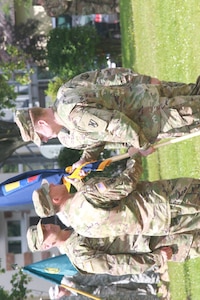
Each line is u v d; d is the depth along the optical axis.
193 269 17.05
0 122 22.59
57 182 12.41
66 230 11.27
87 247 10.91
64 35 33.69
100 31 39.84
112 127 9.66
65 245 11.15
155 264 11.09
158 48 23.50
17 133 22.55
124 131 9.66
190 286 17.30
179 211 10.69
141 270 11.02
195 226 10.91
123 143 10.82
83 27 34.28
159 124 10.28
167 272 19.22
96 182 10.30
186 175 18.19
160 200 10.59
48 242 10.96
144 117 10.24
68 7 35.88
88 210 10.30
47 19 42.34
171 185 10.74
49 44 33.91
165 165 20.67
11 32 40.97
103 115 9.64
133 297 18.94
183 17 20.03
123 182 10.20
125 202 10.48
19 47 40.38
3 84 30.70
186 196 10.71
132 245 10.99
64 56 33.66
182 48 19.97
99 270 10.88
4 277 36.19
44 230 10.91
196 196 10.77
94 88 10.05
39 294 33.78
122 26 33.41
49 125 10.19
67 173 11.91
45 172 12.61
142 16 27.09
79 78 10.51
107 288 18.88
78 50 33.66
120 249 11.00
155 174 22.27
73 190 15.00
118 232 10.52
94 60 35.00
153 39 24.56
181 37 20.16
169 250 11.09
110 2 36.00
